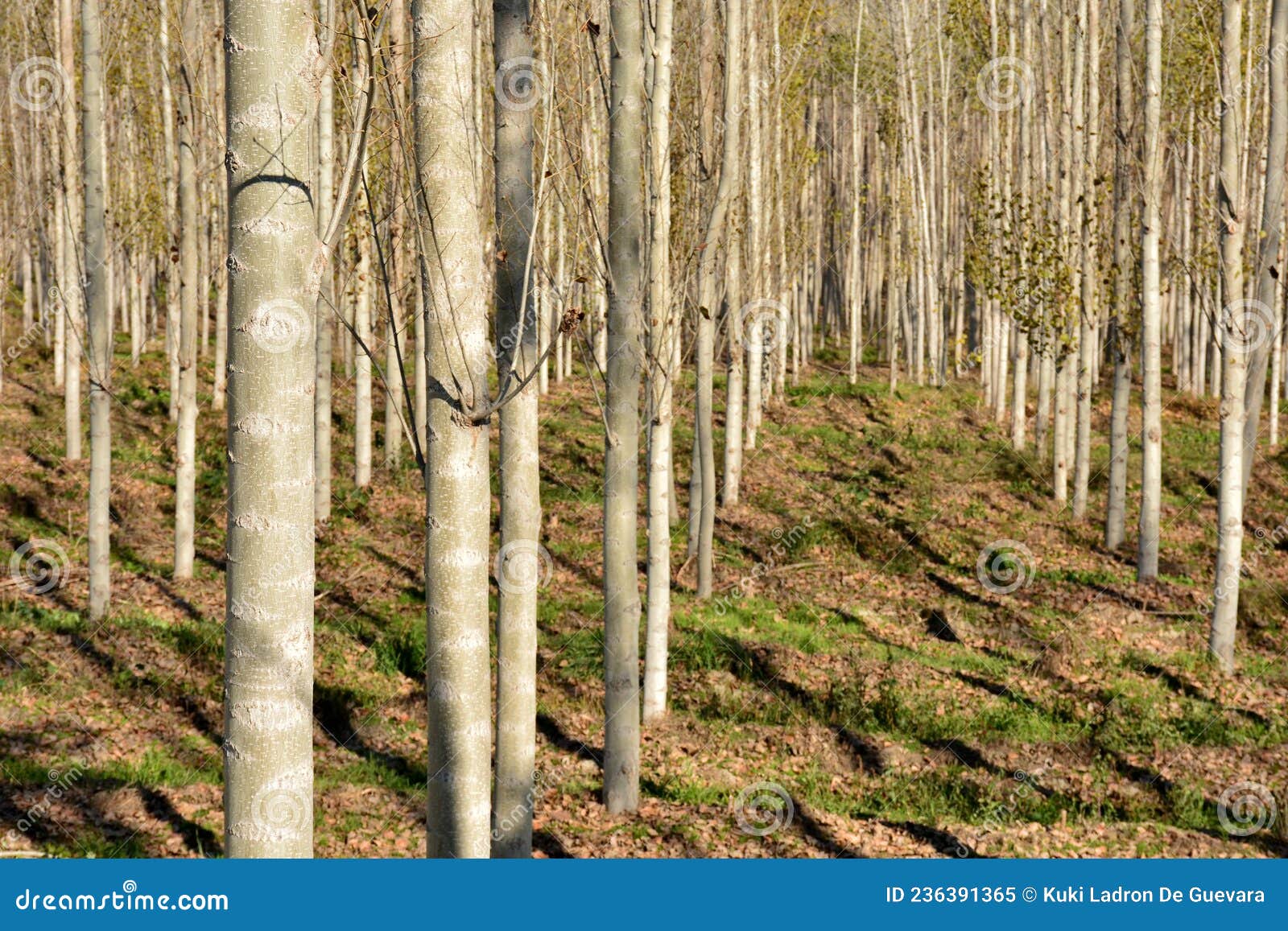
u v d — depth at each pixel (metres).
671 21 10.04
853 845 8.38
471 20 4.34
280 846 2.89
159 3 19.70
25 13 22.25
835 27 32.41
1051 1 23.47
